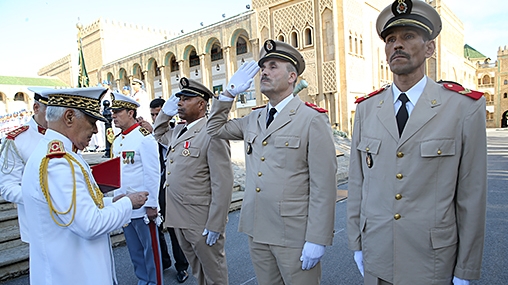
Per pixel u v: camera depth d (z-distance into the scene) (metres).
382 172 1.83
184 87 3.06
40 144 1.77
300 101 2.35
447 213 1.68
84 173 1.76
